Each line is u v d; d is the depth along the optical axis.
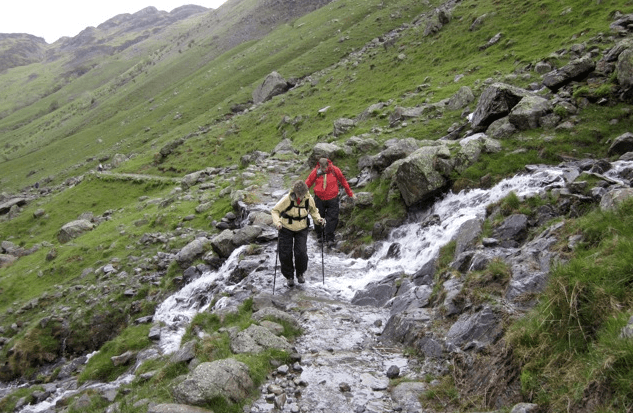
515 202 11.72
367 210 17.19
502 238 10.68
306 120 58.47
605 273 5.60
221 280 16.36
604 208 7.80
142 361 14.02
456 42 53.16
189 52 199.00
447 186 15.23
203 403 6.20
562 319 5.60
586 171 12.34
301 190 11.29
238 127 74.94
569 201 10.88
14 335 24.48
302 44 115.50
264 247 16.67
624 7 36.56
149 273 23.30
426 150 16.03
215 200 29.14
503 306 7.11
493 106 18.83
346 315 10.00
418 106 32.72
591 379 4.61
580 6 41.62
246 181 28.25
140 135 113.38
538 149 15.36
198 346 8.48
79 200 67.81
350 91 61.34
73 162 121.19
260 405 6.43
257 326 8.47
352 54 85.75
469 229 11.48
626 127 15.38
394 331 8.68
